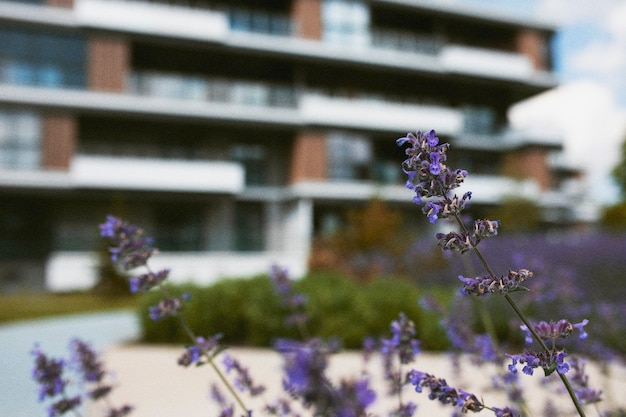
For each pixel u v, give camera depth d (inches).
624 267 321.7
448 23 1179.3
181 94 933.2
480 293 63.2
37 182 799.1
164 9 889.5
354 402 34.2
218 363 284.4
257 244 979.9
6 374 277.0
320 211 1013.8
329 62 1004.6
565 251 400.8
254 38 941.8
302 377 34.9
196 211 946.7
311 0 1007.0
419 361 250.2
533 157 1192.2
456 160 1175.6
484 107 1214.9
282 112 943.7
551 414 129.6
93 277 778.8
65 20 842.8
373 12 1111.0
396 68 1046.4
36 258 830.5
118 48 872.9
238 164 984.3
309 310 328.2
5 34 822.5
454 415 101.3
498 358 112.8
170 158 943.0
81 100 832.9
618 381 164.6
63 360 104.7
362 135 1009.5
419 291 336.2
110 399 208.4
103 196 867.4
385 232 673.0
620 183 1782.7
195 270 876.6
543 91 1231.5
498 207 1055.0
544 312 231.5
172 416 182.4
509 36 1247.5
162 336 374.9
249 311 348.2
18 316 553.0
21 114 812.0
